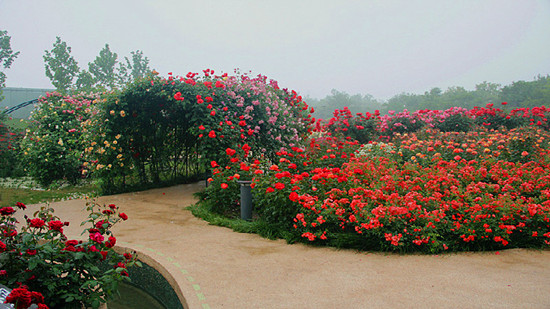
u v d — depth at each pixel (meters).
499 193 4.45
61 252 2.46
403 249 3.65
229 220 5.00
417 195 4.08
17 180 9.91
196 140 7.71
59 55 21.94
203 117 6.78
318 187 4.64
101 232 2.68
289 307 2.49
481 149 7.04
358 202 3.89
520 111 10.88
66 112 9.76
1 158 10.74
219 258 3.55
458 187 4.52
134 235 4.40
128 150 7.80
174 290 2.95
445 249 3.62
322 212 4.02
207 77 7.61
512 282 2.80
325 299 2.61
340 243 3.83
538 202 4.13
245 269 3.25
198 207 5.80
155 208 6.08
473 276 2.96
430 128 9.82
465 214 3.81
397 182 4.66
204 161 6.56
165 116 8.23
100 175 7.48
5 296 1.85
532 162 5.68
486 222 3.65
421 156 6.96
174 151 8.84
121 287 3.48
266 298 2.64
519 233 3.73
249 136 7.32
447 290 2.70
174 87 7.08
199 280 2.96
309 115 9.98
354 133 11.10
